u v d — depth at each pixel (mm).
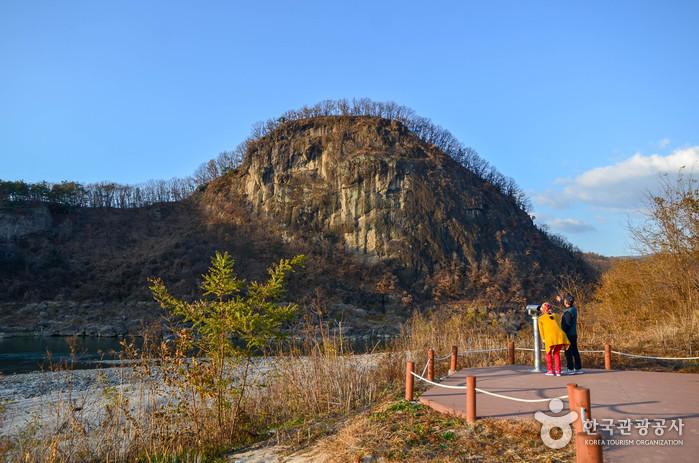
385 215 93125
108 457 7695
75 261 91312
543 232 126062
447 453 5387
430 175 99938
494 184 134875
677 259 14969
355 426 6863
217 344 9172
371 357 13547
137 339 47250
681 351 11305
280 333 9898
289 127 112188
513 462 4957
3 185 106438
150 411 9430
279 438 7984
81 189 123688
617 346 12789
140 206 125125
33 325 61906
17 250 93625
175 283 79812
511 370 9781
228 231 99188
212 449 7961
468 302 79875
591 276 95562
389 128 111625
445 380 8992
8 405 14000
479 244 94875
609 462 4469
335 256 89875
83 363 27875
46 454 7918
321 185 99688
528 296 84812
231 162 136250
